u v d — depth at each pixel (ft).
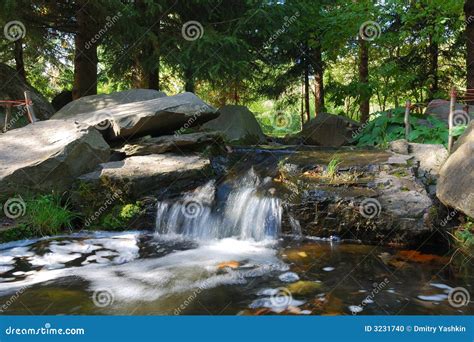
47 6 30.17
